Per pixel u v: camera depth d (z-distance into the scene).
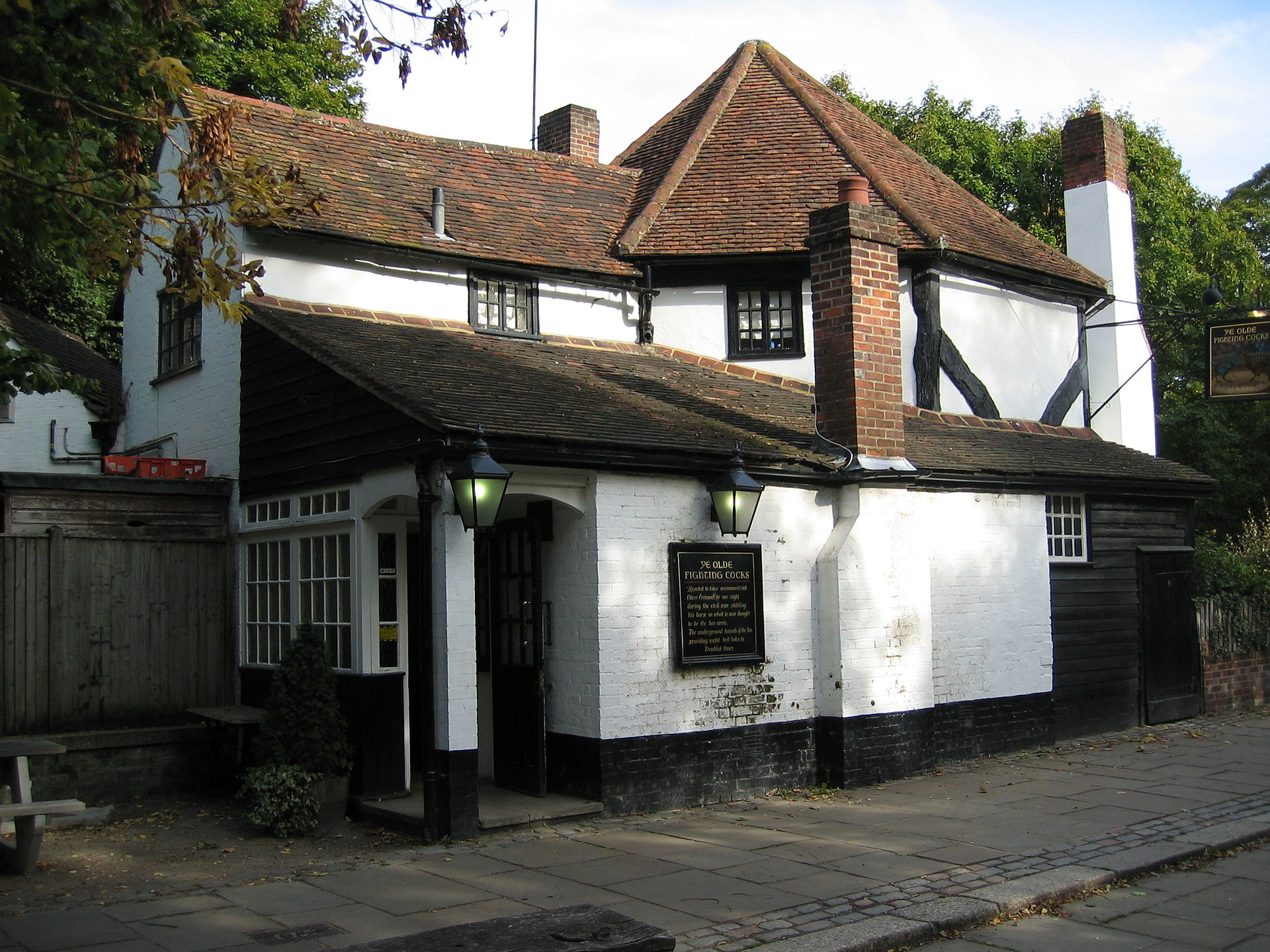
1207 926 6.07
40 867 7.25
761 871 6.95
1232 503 24.33
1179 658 13.82
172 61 6.81
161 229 12.62
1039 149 24.81
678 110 16.55
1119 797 9.17
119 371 18.25
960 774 10.31
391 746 8.85
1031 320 14.35
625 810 8.58
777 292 13.12
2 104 6.43
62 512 9.89
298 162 12.02
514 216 13.09
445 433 7.69
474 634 8.01
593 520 8.64
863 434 10.05
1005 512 11.72
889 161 15.04
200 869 7.15
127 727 9.70
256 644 10.45
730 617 9.30
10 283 19.58
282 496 10.03
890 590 10.20
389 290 11.52
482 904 6.25
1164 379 24.98
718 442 9.30
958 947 5.77
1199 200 28.42
